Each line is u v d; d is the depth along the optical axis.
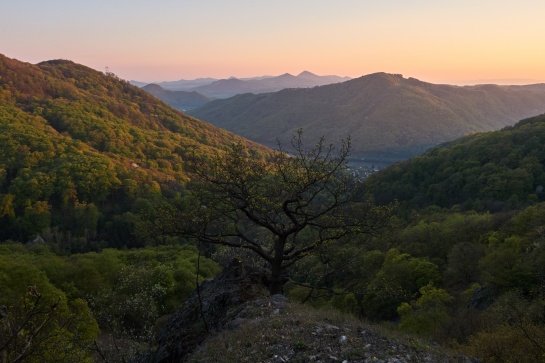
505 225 40.91
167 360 10.41
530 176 63.59
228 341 8.21
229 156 13.49
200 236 13.34
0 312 4.97
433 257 42.12
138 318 16.70
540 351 9.88
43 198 73.62
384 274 33.12
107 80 174.38
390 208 14.17
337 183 13.71
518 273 23.00
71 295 29.38
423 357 7.16
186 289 32.06
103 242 69.81
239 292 11.85
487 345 11.01
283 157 13.91
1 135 85.69
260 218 13.67
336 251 15.45
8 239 65.38
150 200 77.75
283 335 8.01
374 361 6.82
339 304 32.78
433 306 25.67
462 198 68.25
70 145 92.75
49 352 8.40
